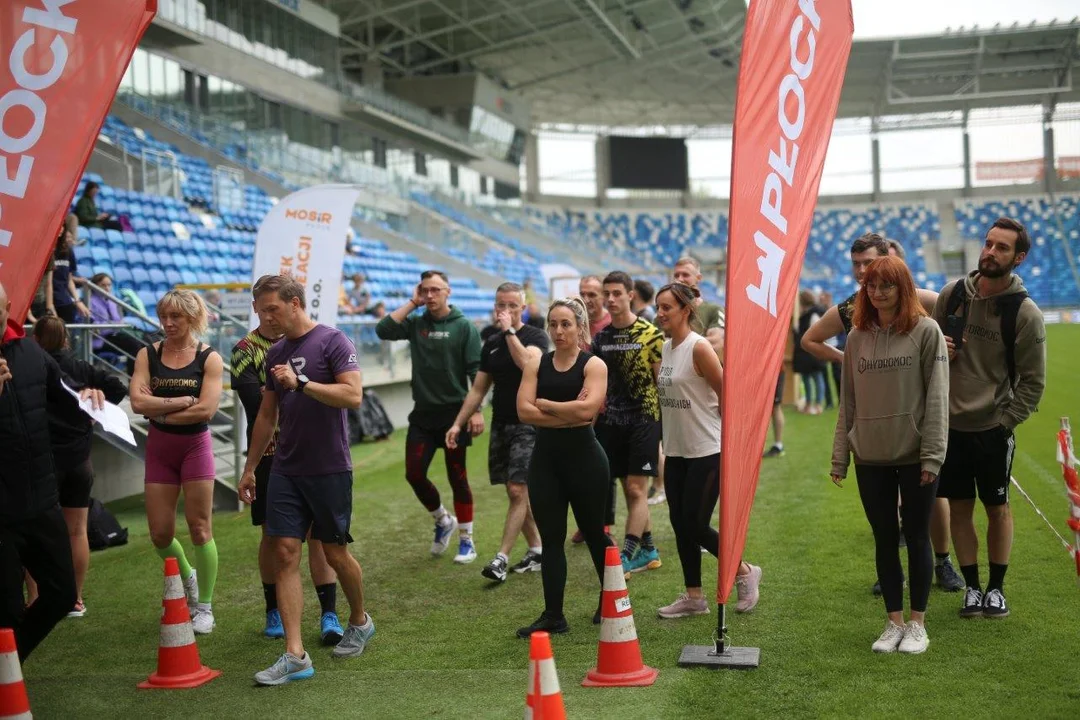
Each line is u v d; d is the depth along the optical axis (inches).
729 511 152.4
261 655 177.9
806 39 169.2
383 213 1158.3
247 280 690.8
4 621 143.6
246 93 1035.3
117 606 212.1
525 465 226.2
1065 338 1059.9
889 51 1679.4
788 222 162.7
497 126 1615.4
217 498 319.3
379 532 284.2
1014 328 171.5
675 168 1946.4
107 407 188.7
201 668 165.5
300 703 148.7
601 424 221.9
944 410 157.3
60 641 189.8
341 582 174.6
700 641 170.6
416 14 1267.2
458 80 1483.8
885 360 161.0
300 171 1039.0
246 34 1035.9
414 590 220.4
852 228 1996.8
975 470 175.3
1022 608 178.5
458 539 270.1
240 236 744.3
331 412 168.9
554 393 179.0
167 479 191.9
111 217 605.6
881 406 161.2
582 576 225.3
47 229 150.6
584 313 183.2
